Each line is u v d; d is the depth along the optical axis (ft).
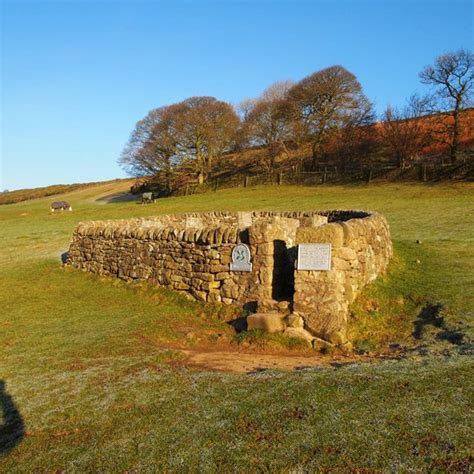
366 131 172.86
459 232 59.31
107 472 15.19
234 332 31.01
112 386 22.11
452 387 17.89
